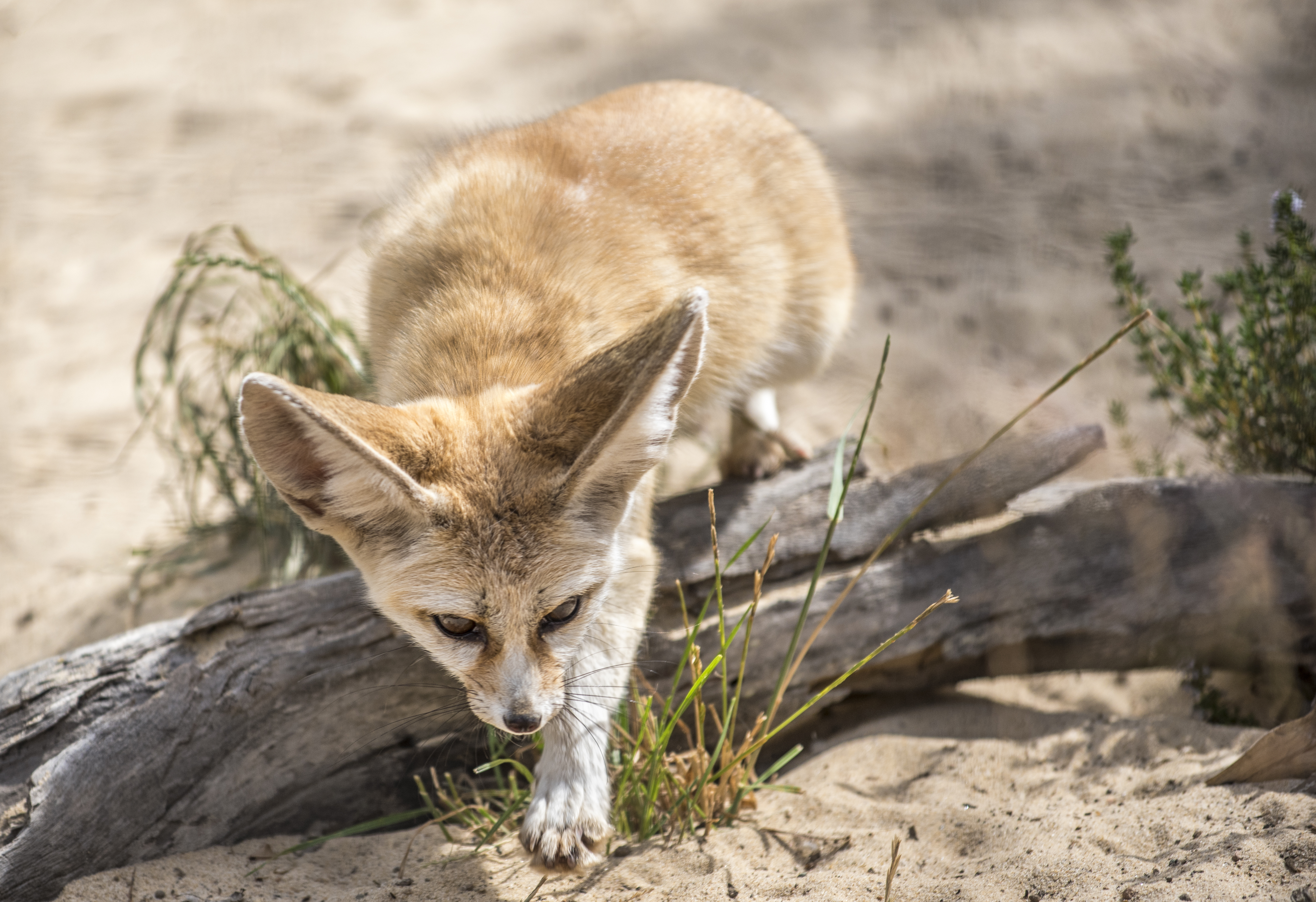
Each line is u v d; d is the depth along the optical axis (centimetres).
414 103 1448
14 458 945
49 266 1191
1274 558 655
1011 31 1617
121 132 1421
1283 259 717
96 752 530
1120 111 1429
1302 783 529
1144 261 1148
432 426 497
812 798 584
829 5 1703
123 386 1023
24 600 810
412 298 606
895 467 847
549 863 504
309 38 1628
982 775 601
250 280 1112
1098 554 670
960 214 1242
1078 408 954
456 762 610
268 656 564
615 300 603
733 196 696
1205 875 467
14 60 1598
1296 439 707
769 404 784
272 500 814
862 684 666
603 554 517
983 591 663
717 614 645
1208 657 673
